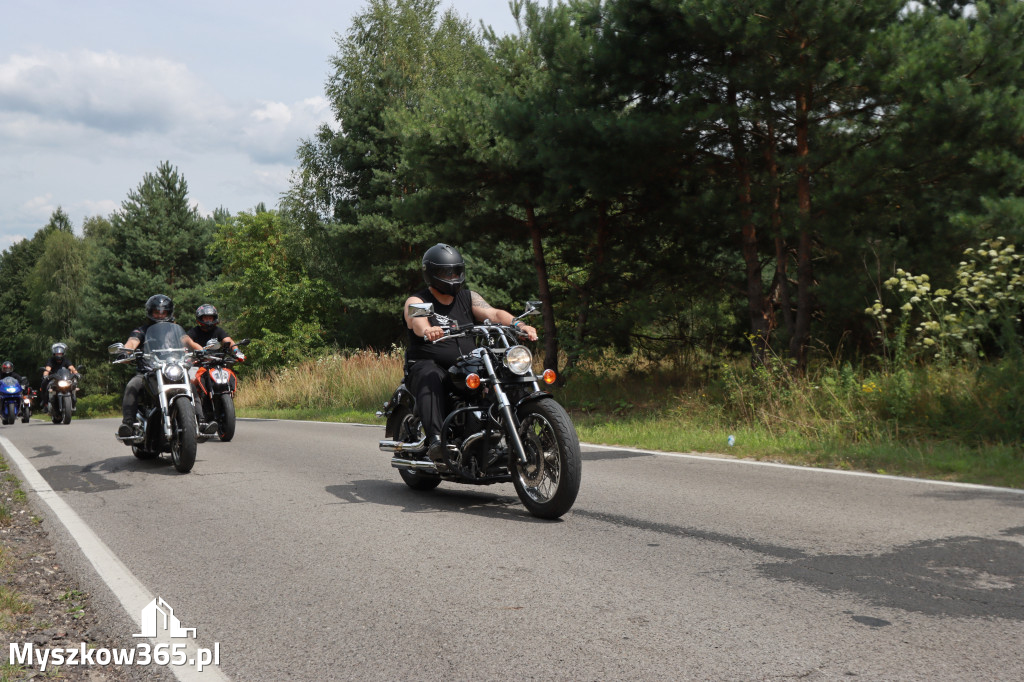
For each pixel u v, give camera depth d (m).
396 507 6.17
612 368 16.72
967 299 9.59
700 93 11.77
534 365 17.58
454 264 6.20
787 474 7.45
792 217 11.45
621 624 3.47
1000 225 9.60
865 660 3.03
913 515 5.52
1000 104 9.92
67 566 4.66
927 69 10.16
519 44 17.41
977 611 3.55
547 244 17.88
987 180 10.57
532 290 27.38
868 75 10.45
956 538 4.84
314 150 37.78
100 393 60.97
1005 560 4.35
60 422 18.89
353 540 5.08
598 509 5.92
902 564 4.31
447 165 15.12
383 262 34.31
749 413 11.20
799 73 10.59
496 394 5.78
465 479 5.97
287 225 39.38
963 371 9.57
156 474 8.30
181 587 4.19
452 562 4.51
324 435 12.59
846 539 4.87
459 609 3.72
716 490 6.63
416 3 38.06
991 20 10.41
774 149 12.22
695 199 12.81
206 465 8.95
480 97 15.70
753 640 3.25
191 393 8.59
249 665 3.15
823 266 13.46
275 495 6.84
